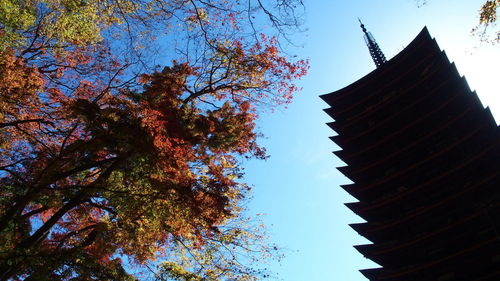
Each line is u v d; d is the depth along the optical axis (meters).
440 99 35.19
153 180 11.85
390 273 28.14
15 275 11.60
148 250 14.27
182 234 14.00
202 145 13.23
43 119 13.28
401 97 37.25
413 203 31.47
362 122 39.72
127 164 12.10
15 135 13.84
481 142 30.23
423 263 26.56
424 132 34.81
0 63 11.99
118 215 12.95
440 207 28.66
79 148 11.96
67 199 12.87
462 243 26.94
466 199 28.19
